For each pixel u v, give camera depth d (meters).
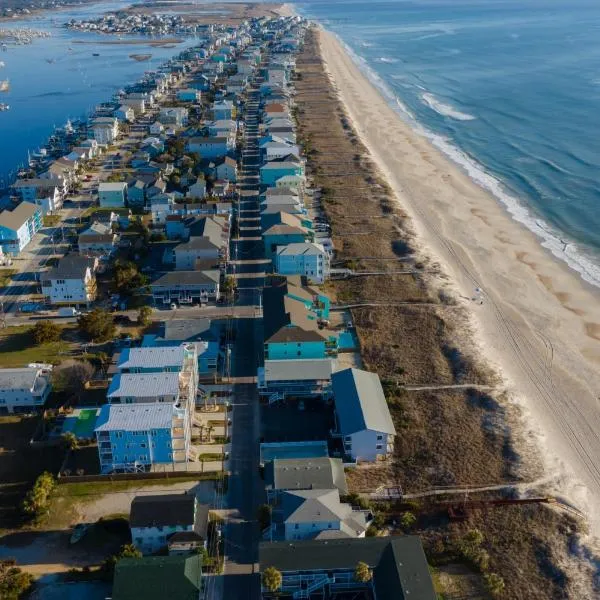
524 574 75.56
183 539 77.31
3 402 102.94
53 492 87.50
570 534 80.75
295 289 125.94
